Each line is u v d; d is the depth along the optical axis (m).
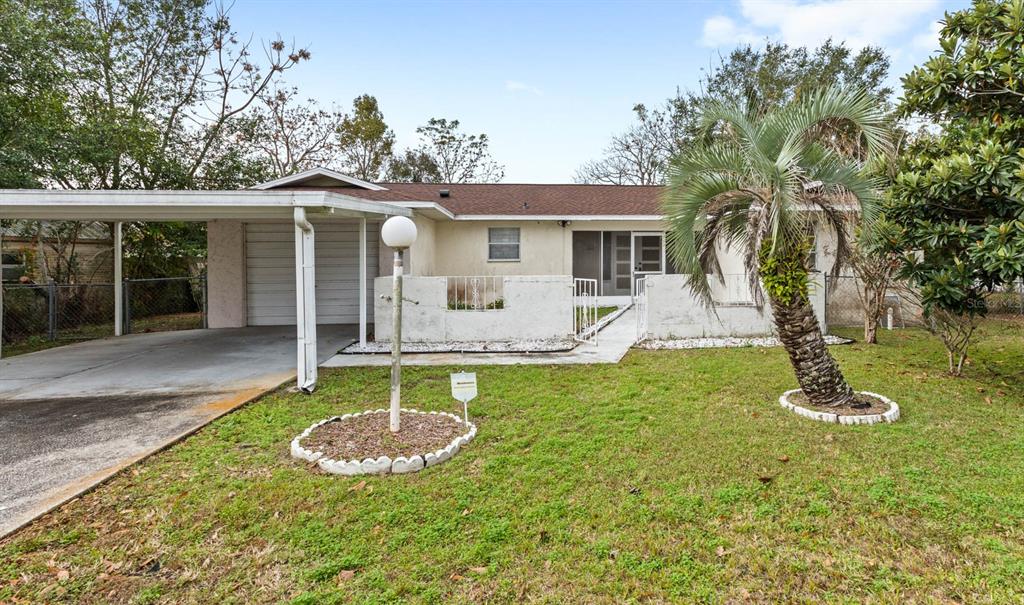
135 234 14.39
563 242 13.72
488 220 13.45
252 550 2.63
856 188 4.46
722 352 7.65
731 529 2.77
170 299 15.19
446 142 31.77
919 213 5.21
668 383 5.78
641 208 14.00
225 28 16.83
